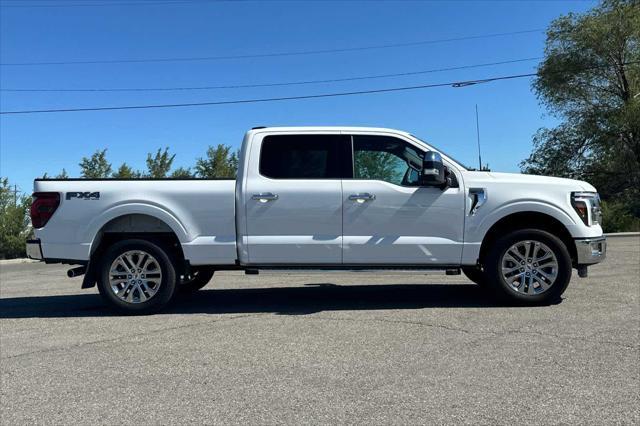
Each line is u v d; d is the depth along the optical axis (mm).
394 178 6977
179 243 7195
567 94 34031
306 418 3691
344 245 6855
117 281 7027
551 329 5746
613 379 4273
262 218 6898
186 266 6988
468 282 9398
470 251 6859
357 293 8359
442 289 8609
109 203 6965
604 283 8664
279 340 5609
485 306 7031
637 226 27531
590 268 10734
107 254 6980
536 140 36688
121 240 7281
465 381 4293
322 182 6918
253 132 7137
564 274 6773
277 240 6891
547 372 4457
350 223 6871
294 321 6449
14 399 4168
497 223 7113
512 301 6871
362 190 6863
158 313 7105
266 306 7449
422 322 6203
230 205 6934
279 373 4602
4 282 11828
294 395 4105
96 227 6965
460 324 6059
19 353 5395
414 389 4156
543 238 6785
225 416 3762
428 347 5211
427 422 3578
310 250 6867
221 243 6934
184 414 3814
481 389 4121
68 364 4996
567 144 35188
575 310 6629
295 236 6895
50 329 6414
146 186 7008
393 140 7070
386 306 7211
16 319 7078
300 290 8844
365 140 7070
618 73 32969
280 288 9133
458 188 6871
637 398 3902
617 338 5371
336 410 3809
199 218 6969
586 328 5762
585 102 34031
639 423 3508
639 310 6582
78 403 4062
